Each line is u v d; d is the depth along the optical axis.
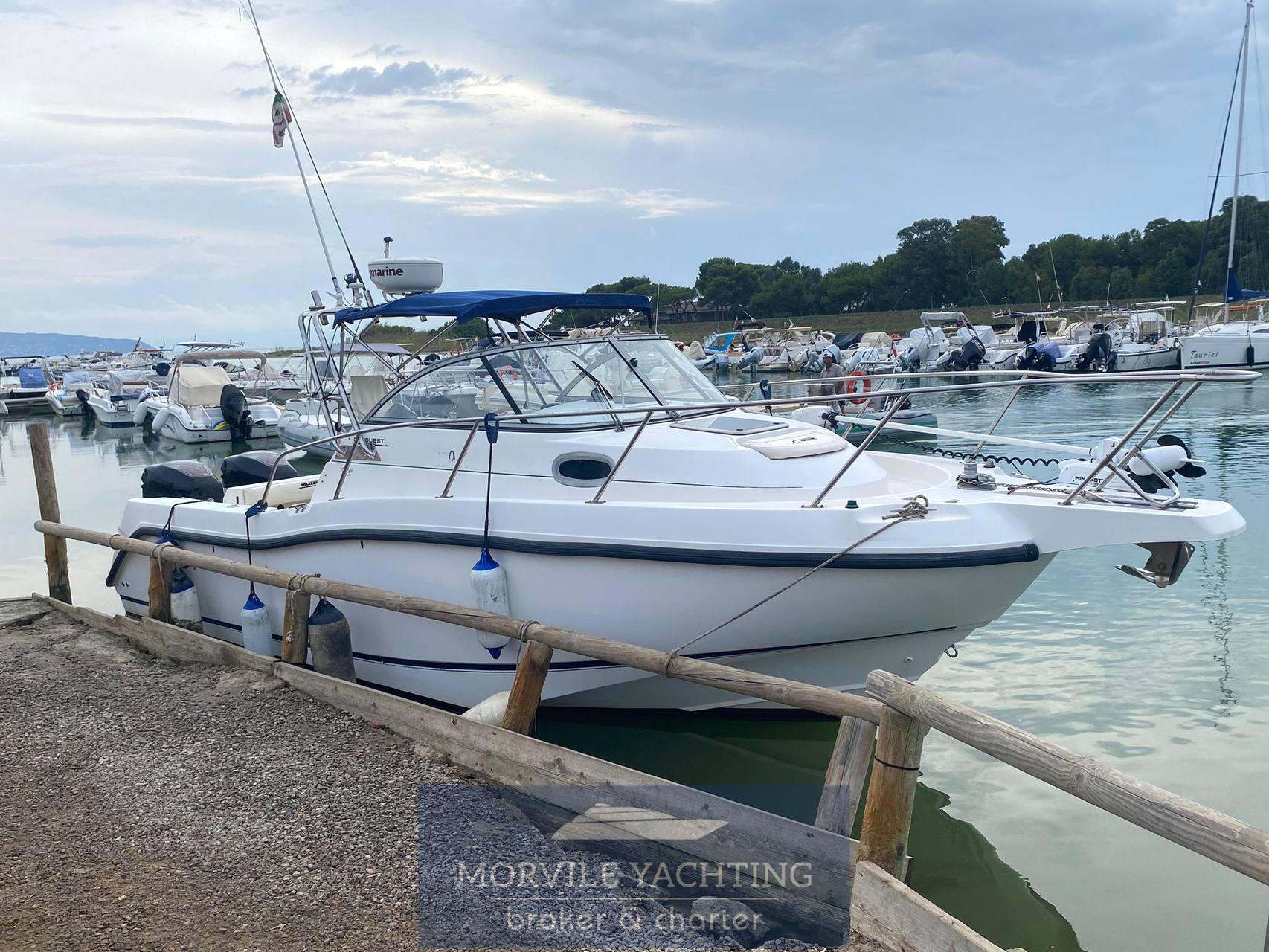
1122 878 4.37
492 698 5.18
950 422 18.89
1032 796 5.10
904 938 3.23
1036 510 4.88
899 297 86.00
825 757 5.56
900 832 3.43
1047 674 6.53
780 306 88.56
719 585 5.13
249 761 4.86
